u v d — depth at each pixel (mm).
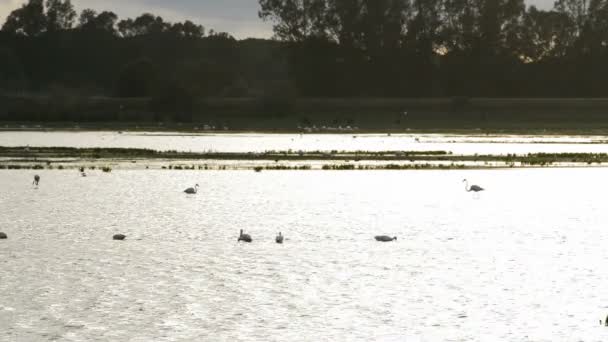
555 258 85562
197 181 157125
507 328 62562
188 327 62469
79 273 77562
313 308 67250
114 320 63906
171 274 77562
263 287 73250
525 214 117875
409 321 64125
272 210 119875
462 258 85688
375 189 147250
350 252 88375
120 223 106375
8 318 64062
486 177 169250
